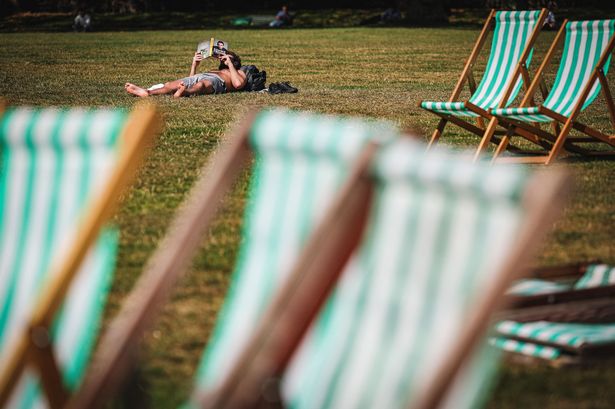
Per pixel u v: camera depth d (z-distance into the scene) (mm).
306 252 3434
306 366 3645
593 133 12102
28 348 3770
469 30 49000
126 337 3666
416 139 3773
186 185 10164
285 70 26500
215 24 59750
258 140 3965
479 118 13133
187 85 19219
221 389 3350
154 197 9555
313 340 3676
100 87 21078
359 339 3525
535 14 12930
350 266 3650
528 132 12297
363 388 3424
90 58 30438
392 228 3498
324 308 3686
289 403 3605
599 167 11617
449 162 3322
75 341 4027
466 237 3264
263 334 3379
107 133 4207
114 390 4027
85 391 3602
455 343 3004
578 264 6293
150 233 8102
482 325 2986
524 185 3072
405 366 3334
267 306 3510
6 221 4453
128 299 6406
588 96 12523
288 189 3914
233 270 6965
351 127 4074
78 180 4289
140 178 10492
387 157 3484
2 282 4340
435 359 3248
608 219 8672
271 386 3352
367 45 37438
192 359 5363
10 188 4484
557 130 12484
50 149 4406
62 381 3814
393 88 21391
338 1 71500
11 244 4402
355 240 3520
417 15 58562
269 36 44094
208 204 3895
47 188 4375
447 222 3328
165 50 34562
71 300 4117
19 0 68750
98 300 4070
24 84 21500
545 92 12758
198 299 6340
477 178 3197
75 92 19859
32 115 4504
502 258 3006
